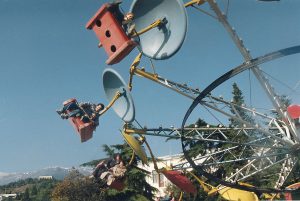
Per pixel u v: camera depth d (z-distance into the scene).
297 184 30.50
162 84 23.53
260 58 21.19
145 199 60.41
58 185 67.00
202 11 20.27
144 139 26.72
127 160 61.19
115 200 62.06
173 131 27.44
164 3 19.70
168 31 19.77
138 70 23.16
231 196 31.30
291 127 24.73
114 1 18.94
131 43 18.45
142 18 20.39
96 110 22.59
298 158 27.66
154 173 73.38
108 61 18.95
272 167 32.09
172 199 31.12
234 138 31.41
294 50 20.48
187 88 24.55
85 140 22.94
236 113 24.70
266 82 23.08
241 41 20.86
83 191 65.25
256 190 29.50
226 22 20.23
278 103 23.95
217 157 33.47
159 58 20.02
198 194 55.41
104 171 24.64
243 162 46.75
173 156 62.84
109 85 24.72
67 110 22.28
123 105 24.23
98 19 19.33
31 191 117.31
